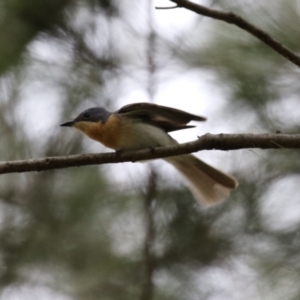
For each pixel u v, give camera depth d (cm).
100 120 930
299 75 983
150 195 1127
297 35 941
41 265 1152
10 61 1090
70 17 1129
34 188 1174
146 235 1120
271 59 978
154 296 1112
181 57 1032
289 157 1077
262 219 1097
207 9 763
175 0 756
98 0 1131
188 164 931
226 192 922
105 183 1172
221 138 742
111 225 1165
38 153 1150
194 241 1140
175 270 1137
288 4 953
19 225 1159
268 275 973
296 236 1061
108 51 1152
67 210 1162
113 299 1112
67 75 1147
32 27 1107
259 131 1012
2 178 1180
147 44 1098
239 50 988
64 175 1183
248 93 995
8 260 1148
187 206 1134
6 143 1148
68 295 1134
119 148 938
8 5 1091
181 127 928
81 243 1153
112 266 1142
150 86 1105
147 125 922
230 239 1134
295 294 919
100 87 1152
